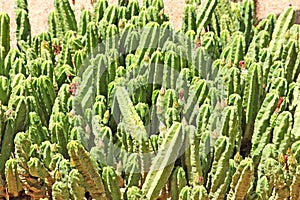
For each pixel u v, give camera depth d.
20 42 3.47
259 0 5.04
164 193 2.82
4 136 2.82
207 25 3.59
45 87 3.00
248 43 3.60
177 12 4.99
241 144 3.10
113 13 3.44
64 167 2.59
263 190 2.70
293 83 3.22
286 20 3.34
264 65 3.17
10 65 3.19
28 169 2.77
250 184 2.63
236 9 3.55
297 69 3.35
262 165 2.73
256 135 2.89
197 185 2.61
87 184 2.60
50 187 2.82
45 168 2.74
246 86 2.99
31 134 2.78
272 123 2.86
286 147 2.79
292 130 2.96
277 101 2.83
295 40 3.25
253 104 3.03
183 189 2.61
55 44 3.45
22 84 2.93
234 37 3.19
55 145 2.73
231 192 2.67
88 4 5.06
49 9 5.08
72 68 3.28
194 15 3.41
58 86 3.18
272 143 2.93
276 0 5.06
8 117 2.84
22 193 2.98
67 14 3.53
